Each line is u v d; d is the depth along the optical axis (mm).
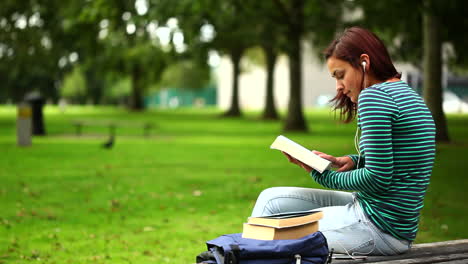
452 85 50719
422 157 3086
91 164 13844
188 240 6770
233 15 20531
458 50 25500
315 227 3107
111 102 85812
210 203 9078
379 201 3180
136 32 38562
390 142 3006
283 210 3443
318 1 23875
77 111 57375
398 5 21312
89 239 6801
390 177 3018
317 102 74125
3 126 29375
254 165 13867
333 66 3275
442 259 3240
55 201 9172
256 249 2869
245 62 55688
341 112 3549
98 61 43562
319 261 2988
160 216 8125
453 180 11297
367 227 3207
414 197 3129
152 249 6344
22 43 31859
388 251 3240
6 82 54844
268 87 41438
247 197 9555
